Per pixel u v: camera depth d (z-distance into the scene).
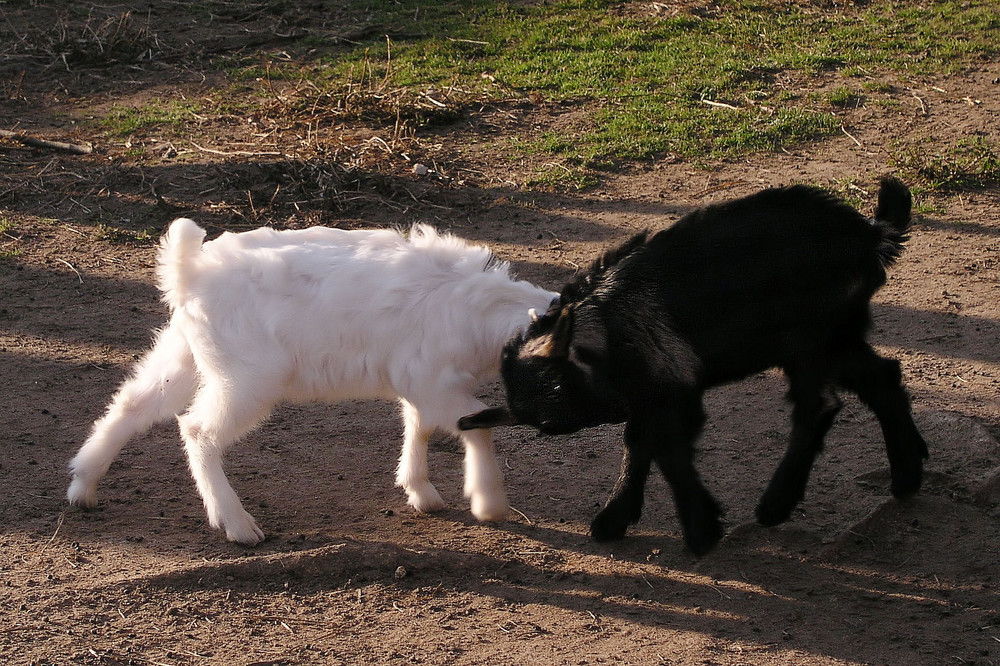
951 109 10.30
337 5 13.65
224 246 4.85
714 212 4.54
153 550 4.84
